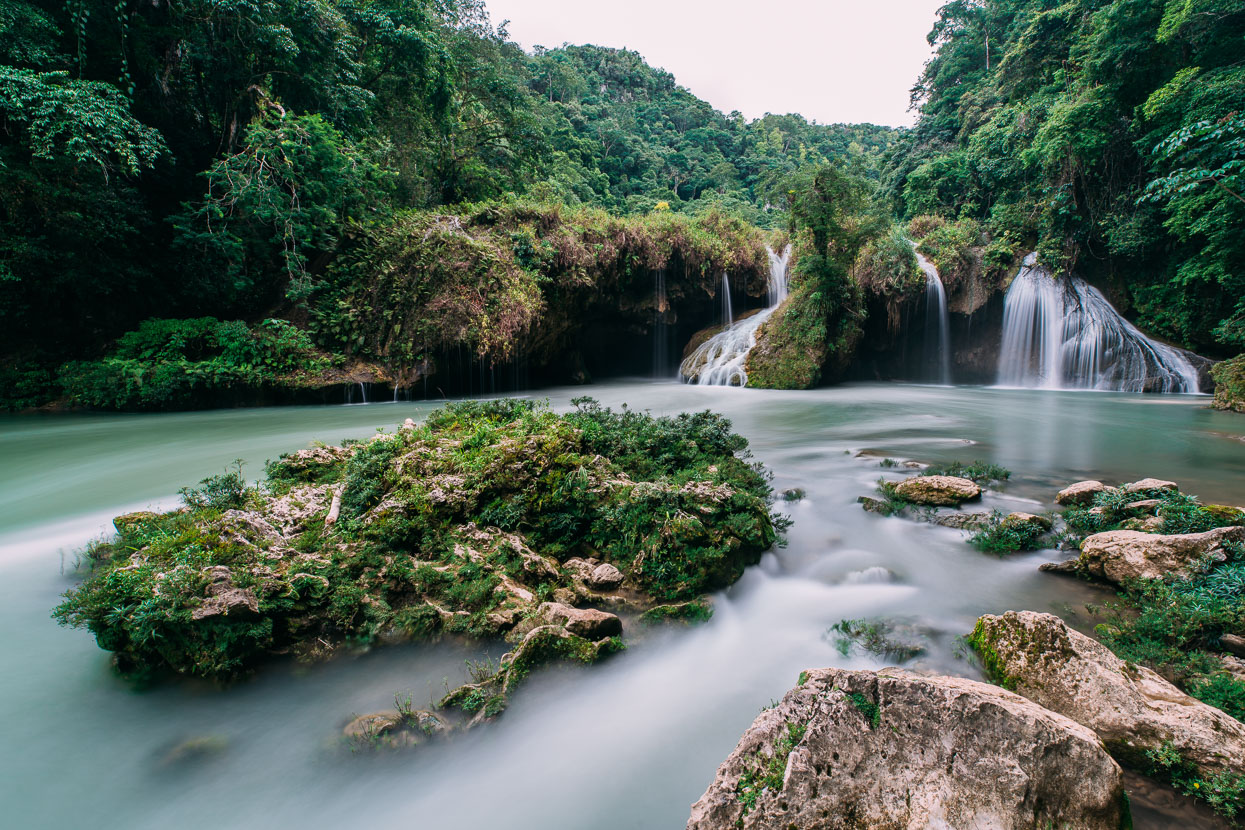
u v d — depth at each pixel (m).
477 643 5.00
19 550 6.57
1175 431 14.29
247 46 17.17
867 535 7.47
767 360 24.20
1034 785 2.91
